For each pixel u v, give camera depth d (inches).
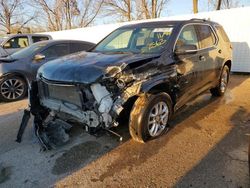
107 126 129.0
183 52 166.2
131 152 143.5
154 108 149.8
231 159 133.1
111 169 128.7
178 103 171.2
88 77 129.0
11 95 261.7
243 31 357.7
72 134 168.1
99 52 178.1
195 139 156.5
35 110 161.0
